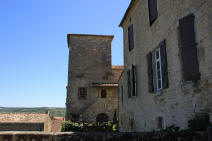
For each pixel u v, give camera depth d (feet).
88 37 90.33
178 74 23.30
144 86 35.04
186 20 21.43
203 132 15.83
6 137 17.33
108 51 90.53
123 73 50.96
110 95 83.76
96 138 17.01
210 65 17.90
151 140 16.48
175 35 24.38
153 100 30.76
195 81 19.93
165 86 26.14
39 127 73.97
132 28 43.32
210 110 17.62
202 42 19.10
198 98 19.40
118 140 16.78
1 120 73.20
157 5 30.22
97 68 88.02
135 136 16.78
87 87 84.79
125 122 48.03
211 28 17.92
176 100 23.59
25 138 17.37
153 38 31.55
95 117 75.87
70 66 86.28
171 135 16.33
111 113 77.15
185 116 21.54
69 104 81.97
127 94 46.65
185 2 22.43
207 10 18.56
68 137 17.28
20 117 77.30
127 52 47.50
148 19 34.09
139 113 37.29
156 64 30.96
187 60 20.84
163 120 27.07
